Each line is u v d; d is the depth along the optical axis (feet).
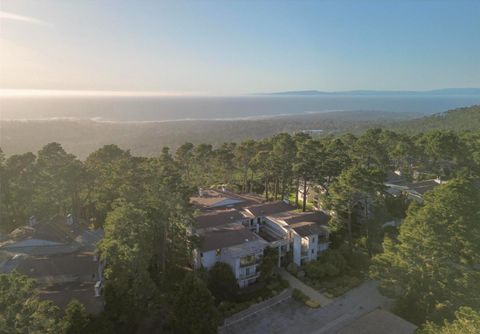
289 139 186.09
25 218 154.92
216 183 231.71
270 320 102.73
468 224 101.81
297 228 136.56
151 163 175.32
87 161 175.52
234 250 119.96
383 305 110.83
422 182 201.26
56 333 66.95
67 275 99.76
